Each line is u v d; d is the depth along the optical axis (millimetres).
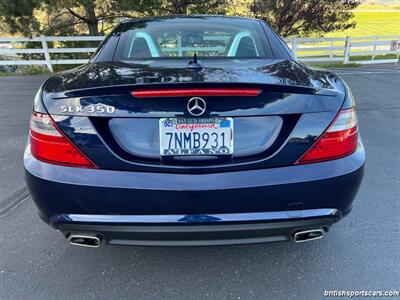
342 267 2535
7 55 15594
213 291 2320
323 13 17094
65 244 2801
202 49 2826
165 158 1974
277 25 17094
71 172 1984
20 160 4391
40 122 2033
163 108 1926
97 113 1942
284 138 1999
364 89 9133
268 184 1979
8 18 14867
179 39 2818
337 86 2215
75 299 2246
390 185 3730
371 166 4223
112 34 2961
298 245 2783
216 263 2586
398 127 5789
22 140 5109
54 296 2268
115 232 2025
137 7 15383
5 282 2383
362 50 19016
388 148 4828
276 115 1983
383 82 10273
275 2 16422
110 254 2686
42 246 2773
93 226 2020
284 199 2016
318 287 2352
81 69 2469
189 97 1913
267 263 2584
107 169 1973
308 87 2018
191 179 1958
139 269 2523
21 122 6012
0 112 6727
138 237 2039
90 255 2674
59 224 2076
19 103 7539
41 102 2061
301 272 2490
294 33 17875
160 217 1992
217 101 1930
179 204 1967
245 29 2979
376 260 2602
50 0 14195
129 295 2285
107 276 2453
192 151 1970
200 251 2717
